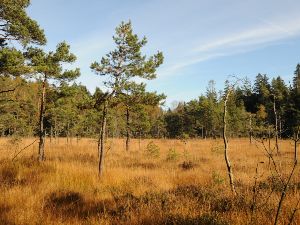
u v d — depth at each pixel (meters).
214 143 34.28
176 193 9.10
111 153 25.88
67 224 6.75
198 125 57.44
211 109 51.38
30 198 8.62
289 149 24.98
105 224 6.66
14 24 14.80
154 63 14.82
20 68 14.39
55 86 18.30
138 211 7.22
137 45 14.58
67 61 17.91
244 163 17.67
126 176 13.62
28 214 7.13
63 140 42.66
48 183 10.98
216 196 7.91
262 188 8.43
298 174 10.31
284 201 6.66
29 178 11.65
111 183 12.05
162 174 14.23
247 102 60.62
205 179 12.43
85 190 10.50
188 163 18.62
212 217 6.15
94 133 31.52
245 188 8.70
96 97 14.80
